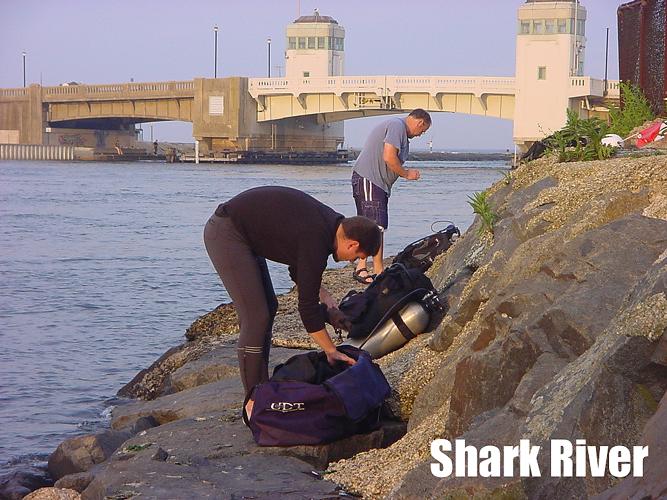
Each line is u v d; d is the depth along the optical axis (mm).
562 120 83562
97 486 5750
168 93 110188
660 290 4340
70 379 11531
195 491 5449
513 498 4438
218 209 6363
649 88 13820
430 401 6387
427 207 40094
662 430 3801
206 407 7902
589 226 6402
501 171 11195
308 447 6227
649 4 13727
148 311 16844
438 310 8023
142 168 96438
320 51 116375
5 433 9250
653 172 6852
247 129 106875
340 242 6168
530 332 5355
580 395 4383
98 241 30016
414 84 89500
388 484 5555
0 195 53469
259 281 6367
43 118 123250
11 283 20500
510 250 7293
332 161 115500
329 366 6559
